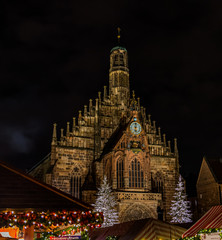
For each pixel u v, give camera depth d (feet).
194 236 69.67
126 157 240.94
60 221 60.90
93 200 241.55
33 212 58.23
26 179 63.21
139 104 301.84
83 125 268.41
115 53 307.17
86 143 265.34
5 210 56.18
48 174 238.07
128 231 97.09
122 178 238.89
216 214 72.69
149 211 234.79
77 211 61.26
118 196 227.20
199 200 280.10
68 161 253.65
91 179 249.14
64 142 257.14
